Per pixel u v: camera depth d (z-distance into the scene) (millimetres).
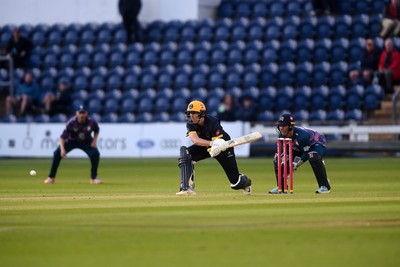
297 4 141375
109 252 32281
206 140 56000
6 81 142625
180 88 135750
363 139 122625
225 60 136375
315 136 58156
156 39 143000
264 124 121375
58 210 46688
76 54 145125
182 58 138500
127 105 135750
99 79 141000
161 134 122750
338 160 114188
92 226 39156
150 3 144750
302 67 130625
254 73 132125
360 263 29688
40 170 97250
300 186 67500
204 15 144625
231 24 139750
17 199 55094
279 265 29453
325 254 31469
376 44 127875
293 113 125438
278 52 134625
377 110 125250
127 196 57281
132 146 123875
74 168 100812
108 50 143625
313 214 43250
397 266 29172
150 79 138000
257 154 123438
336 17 137375
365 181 74125
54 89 142000
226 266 29406
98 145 125312
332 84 129625
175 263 30016
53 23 151250
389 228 37719
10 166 106250
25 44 142375
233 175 57000
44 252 32375
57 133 126188
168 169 97062
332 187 66125
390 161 110688
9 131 128375
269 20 138750
